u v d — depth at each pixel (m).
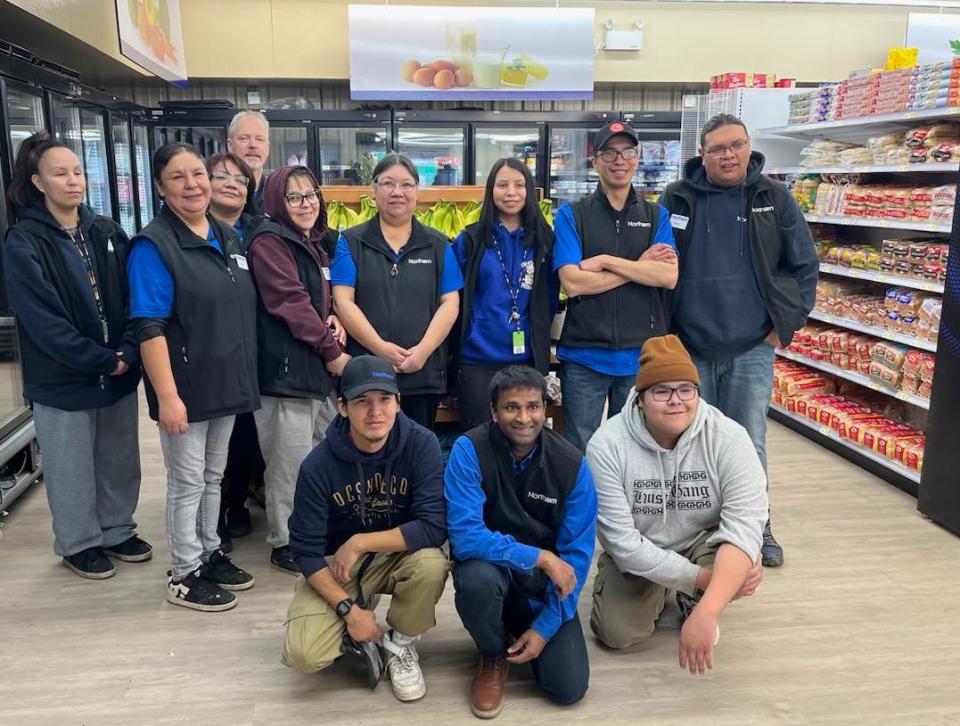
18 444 3.45
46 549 3.07
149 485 3.71
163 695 2.14
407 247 2.86
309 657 2.07
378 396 2.02
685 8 7.41
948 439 3.19
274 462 2.78
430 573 2.10
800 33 7.61
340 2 7.05
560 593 2.03
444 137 7.28
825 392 4.68
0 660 2.30
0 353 3.47
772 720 2.03
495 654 2.12
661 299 2.91
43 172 2.53
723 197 2.88
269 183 2.74
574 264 2.84
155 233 2.40
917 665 2.28
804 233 2.92
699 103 5.89
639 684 2.19
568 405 3.02
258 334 2.68
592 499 2.12
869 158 4.09
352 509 2.19
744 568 2.06
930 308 3.61
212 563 2.75
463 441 2.15
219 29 6.95
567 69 7.19
